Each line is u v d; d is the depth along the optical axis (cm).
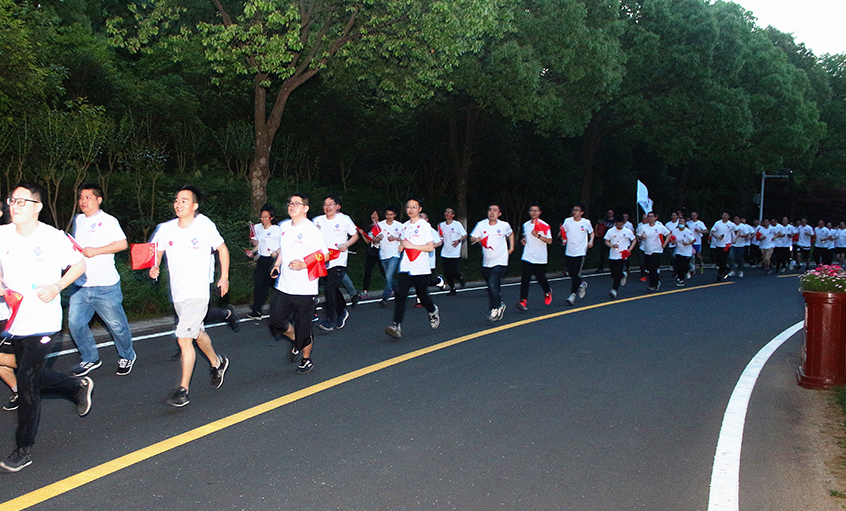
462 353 855
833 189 5478
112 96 2039
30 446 469
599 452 505
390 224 1308
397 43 1609
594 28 2361
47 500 413
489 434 543
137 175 1908
